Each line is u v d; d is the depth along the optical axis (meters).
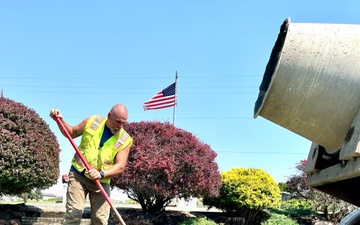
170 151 11.30
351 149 3.07
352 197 4.14
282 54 3.29
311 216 15.35
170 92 16.89
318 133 3.46
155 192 11.29
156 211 12.32
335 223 14.57
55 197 23.89
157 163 10.89
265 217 14.18
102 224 4.19
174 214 13.31
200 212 14.30
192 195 11.94
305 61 3.27
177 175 11.35
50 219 10.84
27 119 9.77
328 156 3.78
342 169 3.31
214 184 12.02
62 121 4.16
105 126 4.23
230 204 13.95
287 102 3.38
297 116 3.43
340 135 3.38
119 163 4.13
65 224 4.02
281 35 3.45
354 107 3.27
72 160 4.23
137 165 10.93
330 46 3.28
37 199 21.23
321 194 14.58
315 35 3.29
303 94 3.32
